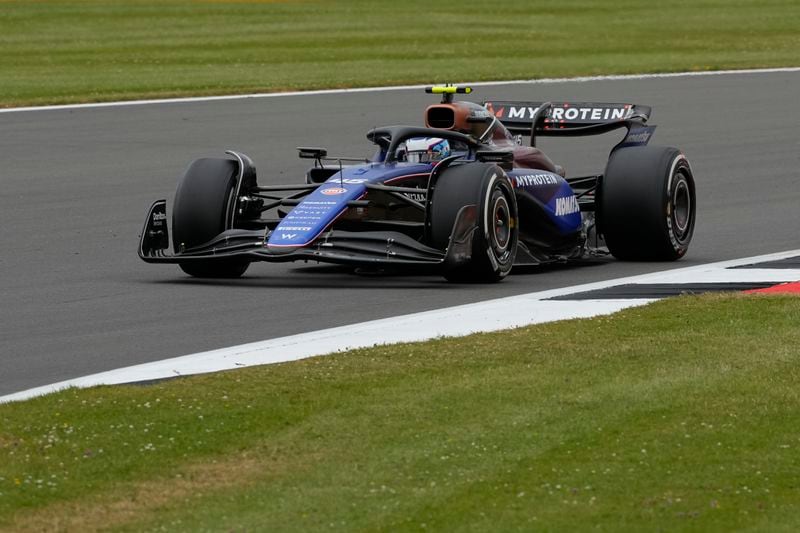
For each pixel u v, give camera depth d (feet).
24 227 170.40
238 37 423.23
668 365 92.99
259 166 222.89
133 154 233.35
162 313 115.14
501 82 334.24
